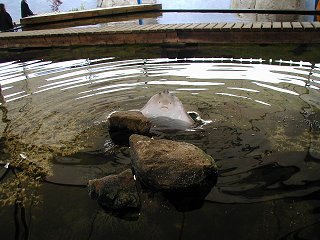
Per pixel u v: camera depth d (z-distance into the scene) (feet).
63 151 6.04
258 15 24.61
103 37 16.07
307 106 7.53
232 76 10.09
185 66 11.55
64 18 27.63
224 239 3.84
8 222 4.31
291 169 5.13
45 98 8.72
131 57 13.47
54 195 4.81
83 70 11.59
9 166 5.63
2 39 16.99
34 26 26.96
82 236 4.01
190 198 4.57
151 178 4.71
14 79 10.80
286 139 6.06
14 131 6.89
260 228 3.97
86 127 6.94
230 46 14.62
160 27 15.99
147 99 8.31
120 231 4.05
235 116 7.14
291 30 13.67
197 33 14.88
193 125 6.70
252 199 4.49
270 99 8.06
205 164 4.79
